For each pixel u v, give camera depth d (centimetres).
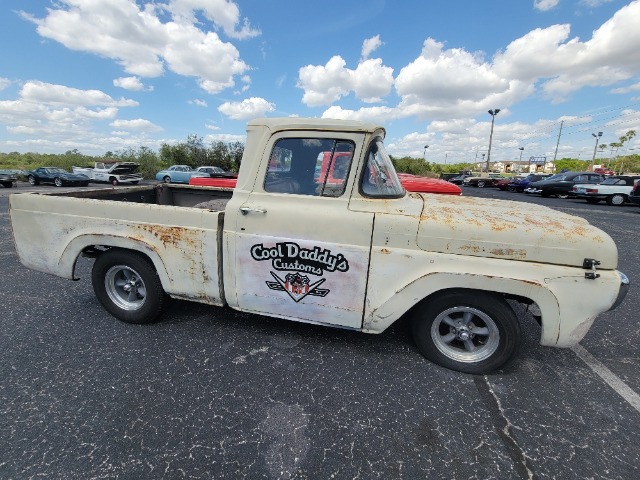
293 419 215
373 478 177
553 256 224
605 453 194
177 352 283
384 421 215
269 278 275
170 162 3816
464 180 3459
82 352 281
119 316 332
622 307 400
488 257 233
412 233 241
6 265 504
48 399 226
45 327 322
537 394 242
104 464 180
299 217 259
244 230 272
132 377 250
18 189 1978
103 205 308
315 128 259
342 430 207
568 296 223
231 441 197
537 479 178
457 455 192
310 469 181
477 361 259
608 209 1427
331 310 267
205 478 175
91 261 534
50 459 183
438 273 238
